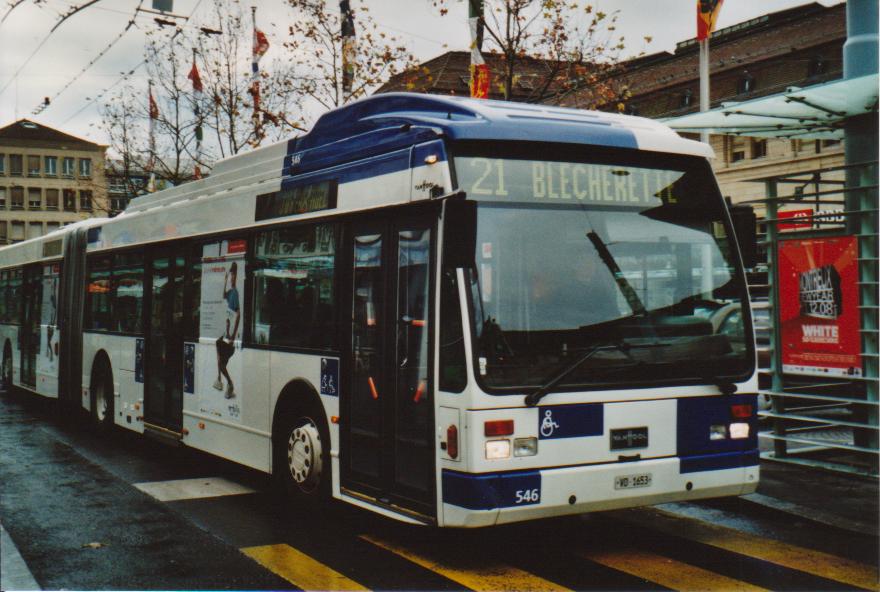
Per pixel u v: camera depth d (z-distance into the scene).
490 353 5.67
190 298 9.91
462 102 6.78
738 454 6.38
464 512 5.59
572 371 5.85
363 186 6.88
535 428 5.71
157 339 10.70
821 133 11.15
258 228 8.55
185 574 5.94
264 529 7.17
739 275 6.55
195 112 25.45
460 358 5.68
